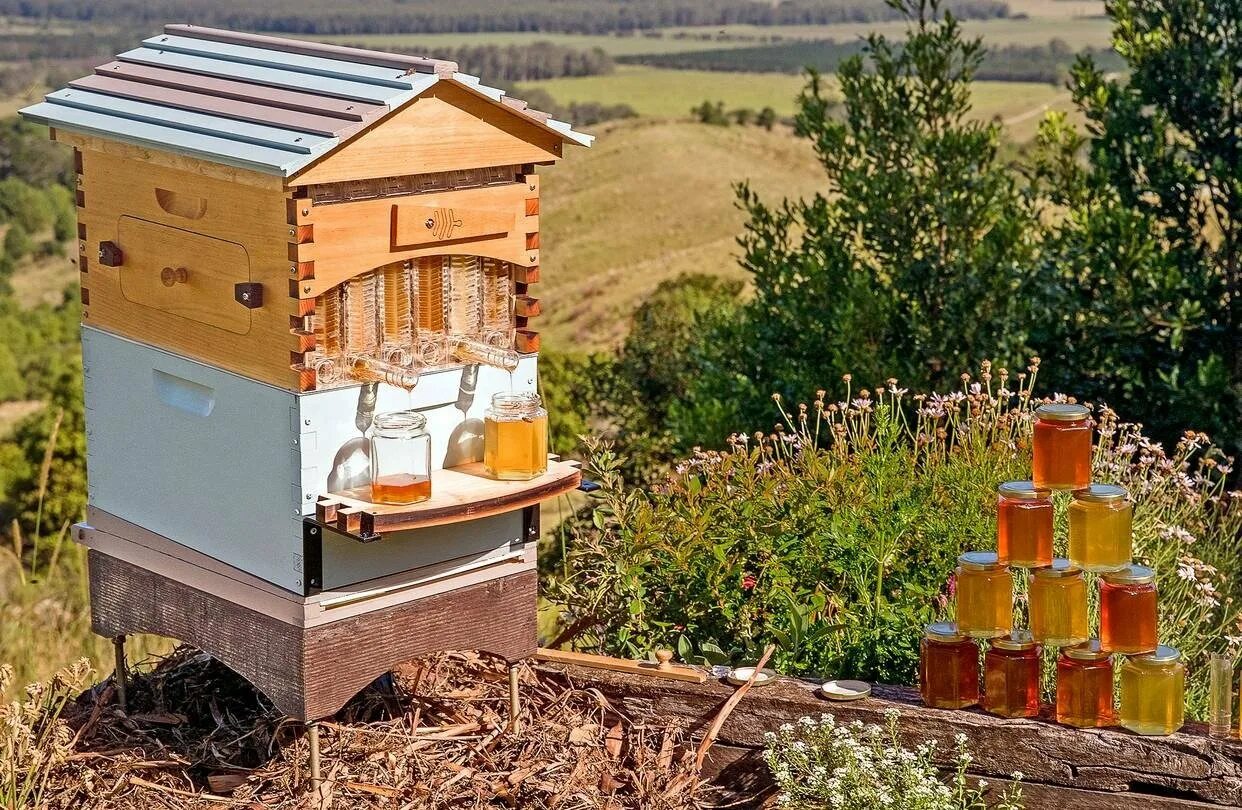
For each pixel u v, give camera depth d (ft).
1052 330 22.98
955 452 14.84
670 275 119.75
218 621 10.19
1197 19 22.86
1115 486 10.95
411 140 9.27
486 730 11.19
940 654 10.96
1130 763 10.39
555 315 117.70
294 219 8.82
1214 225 24.29
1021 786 10.65
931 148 23.73
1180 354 22.77
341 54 10.13
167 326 10.14
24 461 60.18
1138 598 10.44
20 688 15.53
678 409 24.45
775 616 13.10
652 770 10.97
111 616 11.23
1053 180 24.44
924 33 23.86
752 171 141.38
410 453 9.27
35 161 103.14
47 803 10.16
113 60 11.50
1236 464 21.39
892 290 23.93
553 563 19.54
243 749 10.81
